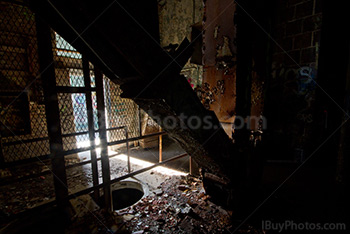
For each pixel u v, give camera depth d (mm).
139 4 1206
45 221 2262
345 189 2312
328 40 3689
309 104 3867
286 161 4039
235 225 2141
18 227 2199
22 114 4336
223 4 2283
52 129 1998
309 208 2277
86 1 977
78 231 2133
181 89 1575
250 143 2297
